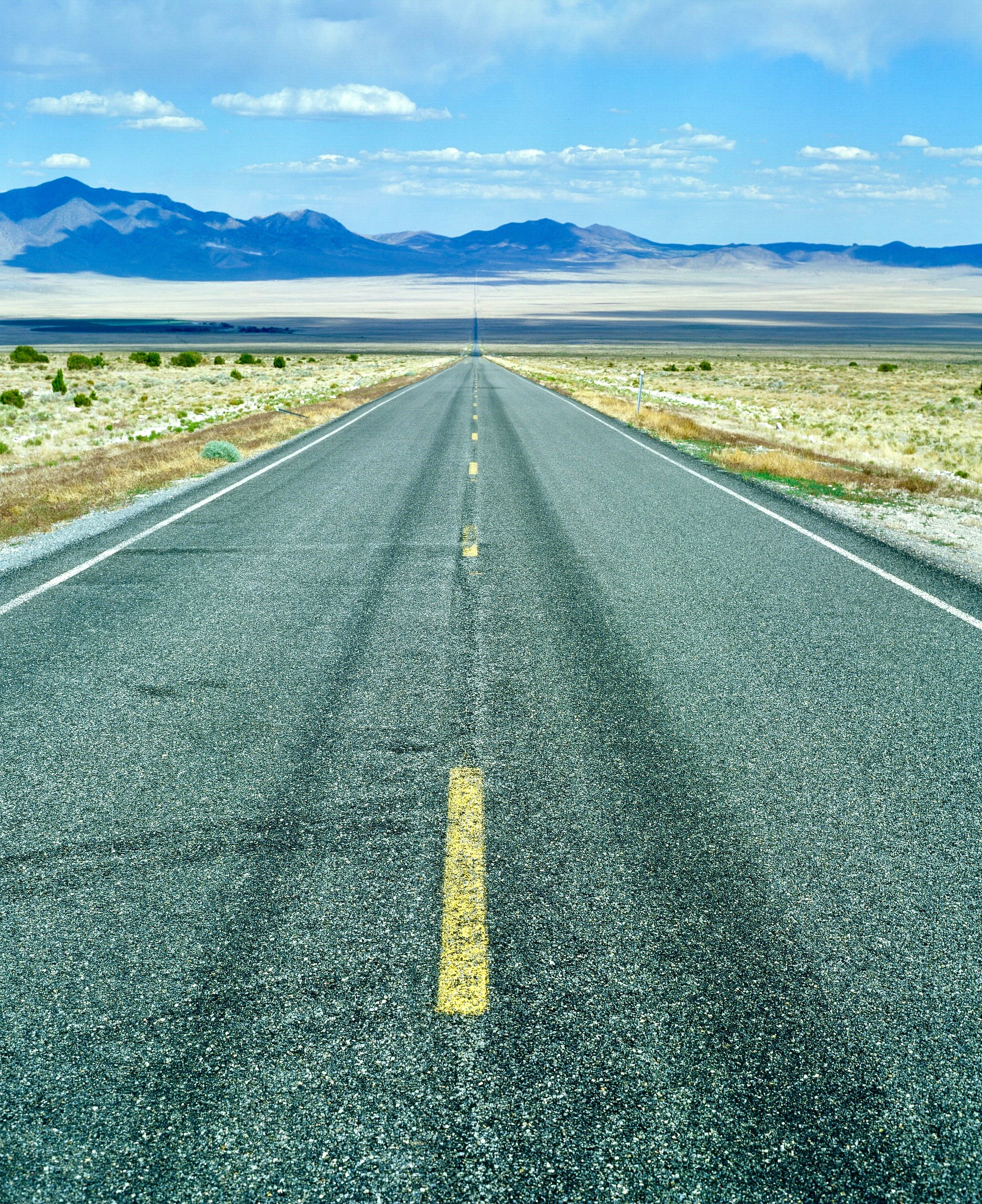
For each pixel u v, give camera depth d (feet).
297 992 10.11
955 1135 8.36
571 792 14.60
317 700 18.47
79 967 10.57
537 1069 9.05
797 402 173.06
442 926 11.23
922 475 54.19
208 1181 7.93
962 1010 9.89
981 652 21.79
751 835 13.38
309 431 74.95
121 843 13.12
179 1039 9.47
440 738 16.63
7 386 198.49
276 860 12.69
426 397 119.34
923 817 13.93
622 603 25.71
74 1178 7.97
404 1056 9.21
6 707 18.29
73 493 45.19
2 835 13.38
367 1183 7.89
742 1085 8.87
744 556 31.76
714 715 17.74
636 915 11.46
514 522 37.40
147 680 19.74
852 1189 7.84
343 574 29.01
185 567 30.17
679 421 80.43
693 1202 7.71
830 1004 9.95
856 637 22.80
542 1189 7.82
